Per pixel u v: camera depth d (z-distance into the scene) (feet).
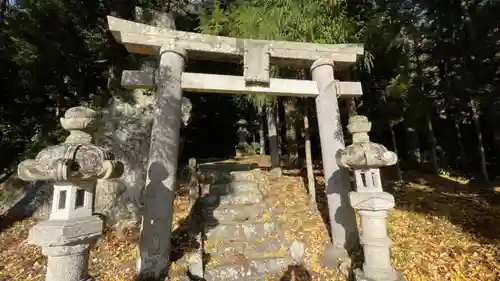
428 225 18.37
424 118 36.81
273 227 18.80
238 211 20.08
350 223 15.94
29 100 27.48
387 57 25.54
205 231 17.89
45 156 7.52
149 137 24.58
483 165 30.42
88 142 8.57
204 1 30.42
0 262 16.52
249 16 21.42
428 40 37.65
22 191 25.12
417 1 39.52
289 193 24.36
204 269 14.58
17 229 20.57
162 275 13.56
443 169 38.55
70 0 25.49
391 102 26.99
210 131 57.57
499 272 12.59
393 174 34.76
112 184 21.94
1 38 25.31
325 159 17.22
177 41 16.98
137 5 28.84
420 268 13.79
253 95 28.17
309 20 20.04
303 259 15.64
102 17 27.71
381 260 11.17
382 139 41.19
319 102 17.90
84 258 7.85
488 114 33.99
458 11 36.78
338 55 18.58
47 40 24.89
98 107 26.73
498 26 31.37
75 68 27.14
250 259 15.62
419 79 32.27
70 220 7.52
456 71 35.86
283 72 25.08
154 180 14.65
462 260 14.08
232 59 18.72
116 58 28.25
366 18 23.16
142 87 16.57
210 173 25.63
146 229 14.07
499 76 31.04
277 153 32.40
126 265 15.20
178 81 16.38
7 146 27.78
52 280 7.25
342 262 14.47
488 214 19.39
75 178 7.56
